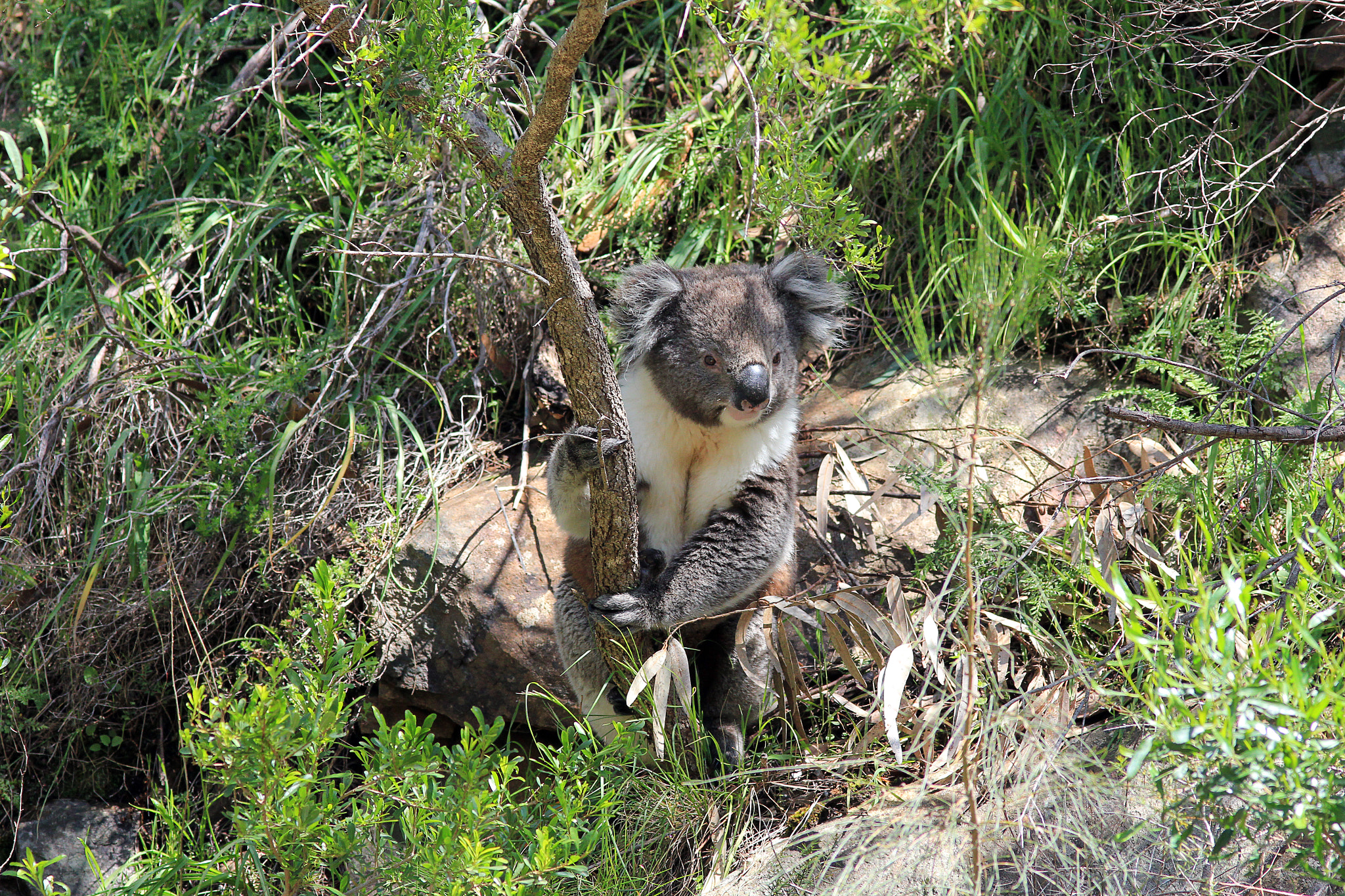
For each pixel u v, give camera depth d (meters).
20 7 9.97
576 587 6.41
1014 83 8.51
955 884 4.49
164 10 9.77
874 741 5.89
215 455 7.64
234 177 9.06
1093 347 7.90
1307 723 3.56
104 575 7.51
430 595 7.29
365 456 7.91
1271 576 5.53
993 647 5.80
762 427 6.01
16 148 8.34
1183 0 8.06
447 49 3.93
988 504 6.80
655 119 9.43
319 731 4.52
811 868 5.21
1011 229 5.68
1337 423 5.91
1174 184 7.92
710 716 6.47
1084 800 4.64
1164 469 6.09
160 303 8.30
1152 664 4.04
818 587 6.98
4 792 7.20
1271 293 7.48
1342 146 7.90
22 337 7.99
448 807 4.68
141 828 7.25
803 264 6.36
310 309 8.87
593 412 4.79
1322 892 4.39
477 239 7.91
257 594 7.52
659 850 5.80
